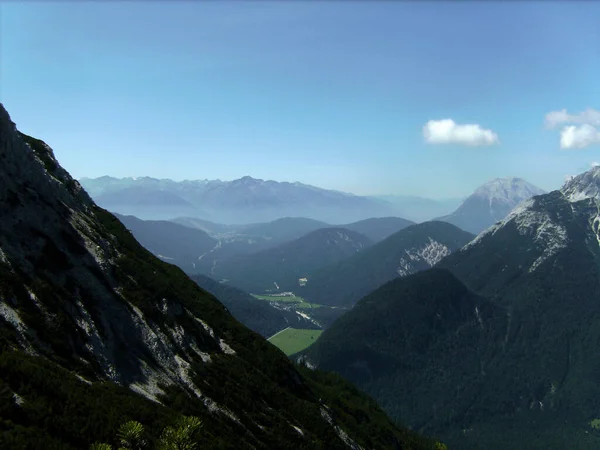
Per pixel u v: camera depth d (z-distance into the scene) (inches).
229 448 2765.7
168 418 2437.3
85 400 2094.0
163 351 3590.1
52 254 3405.5
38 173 3924.7
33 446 1579.7
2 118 3654.0
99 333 3159.5
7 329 2410.2
